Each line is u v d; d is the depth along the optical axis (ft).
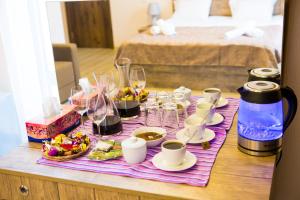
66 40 7.17
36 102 6.84
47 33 6.79
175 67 7.65
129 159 3.97
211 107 4.88
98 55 7.79
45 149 4.36
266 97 3.89
